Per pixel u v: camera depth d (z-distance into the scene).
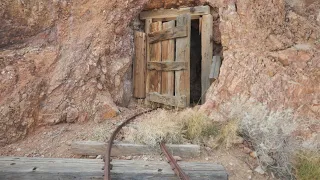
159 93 6.08
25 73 4.35
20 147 3.85
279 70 4.77
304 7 5.84
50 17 4.89
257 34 5.18
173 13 6.03
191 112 4.56
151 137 3.85
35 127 4.26
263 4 5.30
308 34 5.27
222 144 4.02
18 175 3.06
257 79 4.74
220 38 5.79
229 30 5.26
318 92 4.54
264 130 4.04
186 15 5.40
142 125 4.20
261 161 3.68
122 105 5.89
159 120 4.29
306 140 4.11
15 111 4.04
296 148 3.91
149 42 6.31
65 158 3.51
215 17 5.81
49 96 4.50
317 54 4.89
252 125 4.19
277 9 5.32
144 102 6.45
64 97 4.58
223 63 5.08
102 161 3.45
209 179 3.27
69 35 4.95
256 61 4.89
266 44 5.12
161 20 6.20
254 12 5.26
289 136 4.06
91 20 5.16
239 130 4.19
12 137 3.95
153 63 6.19
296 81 4.64
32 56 4.55
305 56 4.90
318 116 4.38
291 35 5.28
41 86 4.45
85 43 5.03
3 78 4.17
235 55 5.04
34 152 3.75
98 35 5.18
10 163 3.25
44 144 3.95
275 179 3.50
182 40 5.51
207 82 5.69
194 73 7.94
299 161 3.72
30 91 4.27
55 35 4.92
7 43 4.61
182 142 3.99
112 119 4.90
